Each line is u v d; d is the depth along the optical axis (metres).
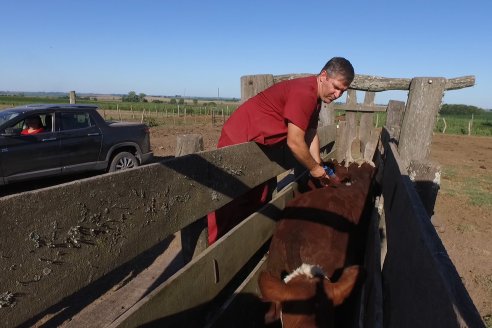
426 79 3.60
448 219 7.56
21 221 1.05
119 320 1.30
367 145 7.74
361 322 2.06
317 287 1.94
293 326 1.84
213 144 16.11
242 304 2.28
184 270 1.73
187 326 1.79
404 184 1.92
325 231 2.64
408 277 1.34
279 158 3.44
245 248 2.47
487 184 11.44
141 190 1.56
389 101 5.53
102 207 1.35
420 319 1.07
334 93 2.94
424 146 3.70
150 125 27.11
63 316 3.65
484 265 5.59
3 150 7.12
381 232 3.36
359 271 2.01
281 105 2.87
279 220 3.04
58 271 1.19
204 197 2.10
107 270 1.39
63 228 1.19
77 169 8.29
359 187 3.43
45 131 7.90
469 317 0.75
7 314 1.04
